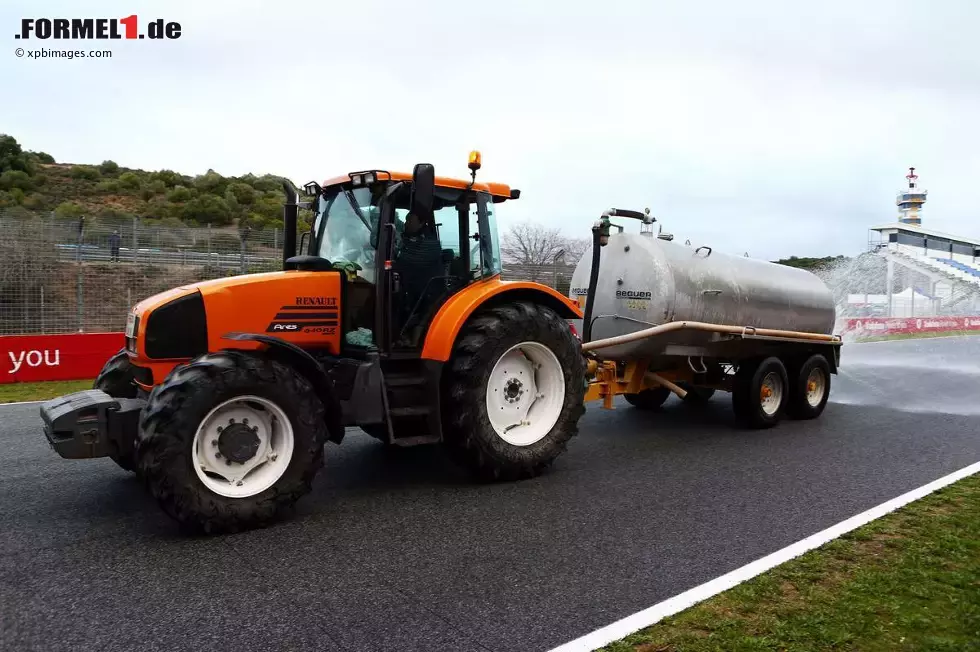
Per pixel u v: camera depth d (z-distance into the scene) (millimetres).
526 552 4188
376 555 4121
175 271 15961
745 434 7836
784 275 8680
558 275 10523
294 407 4656
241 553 4137
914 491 5496
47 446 6871
